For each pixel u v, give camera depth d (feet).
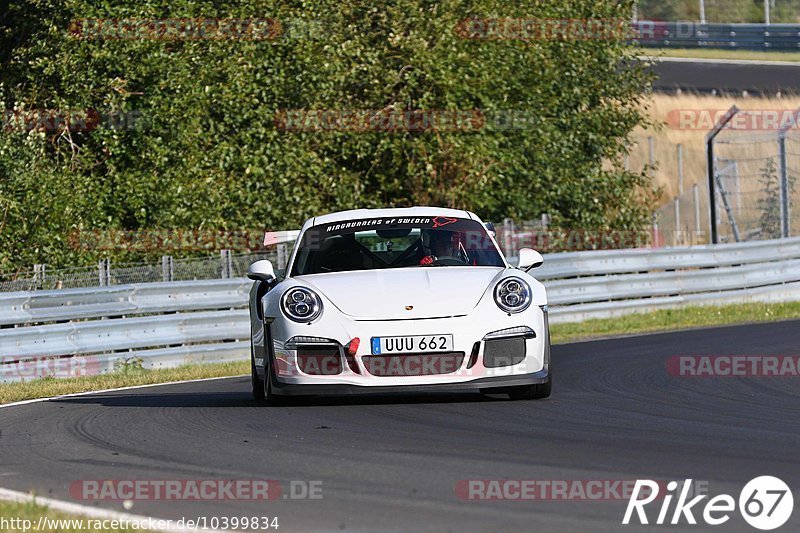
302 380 82.38
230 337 156.97
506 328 82.53
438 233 94.68
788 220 224.33
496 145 219.20
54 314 138.72
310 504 53.16
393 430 74.33
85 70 204.23
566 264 188.03
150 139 204.23
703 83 415.23
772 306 199.21
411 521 49.14
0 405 102.17
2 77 209.87
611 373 109.70
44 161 199.72
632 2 252.83
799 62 472.03
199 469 63.31
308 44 207.41
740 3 600.39
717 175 246.06
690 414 80.07
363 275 88.48
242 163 203.62
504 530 47.19
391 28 217.77
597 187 240.53
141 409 92.84
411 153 218.38
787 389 93.71
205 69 205.05
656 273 200.03
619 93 253.03
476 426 75.25
